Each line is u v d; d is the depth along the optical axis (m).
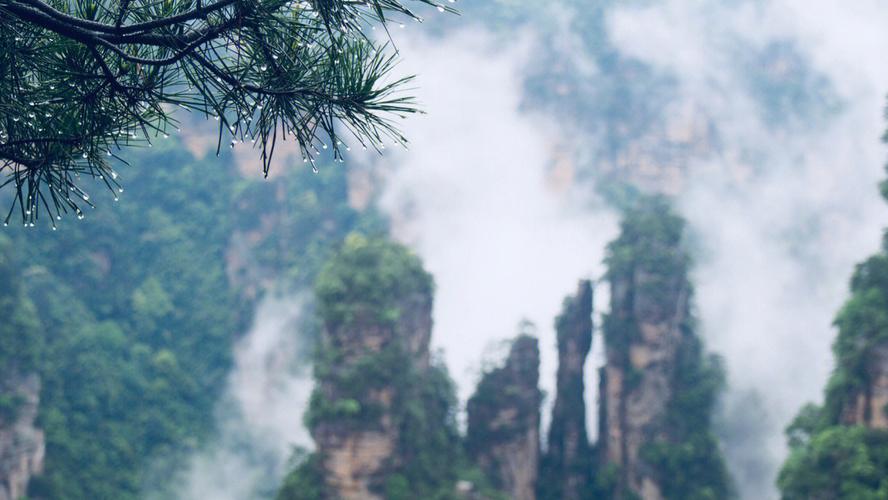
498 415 88.50
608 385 93.94
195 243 170.62
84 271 147.12
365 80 7.93
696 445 89.56
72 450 113.50
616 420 92.56
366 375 74.44
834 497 56.72
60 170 8.32
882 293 63.28
